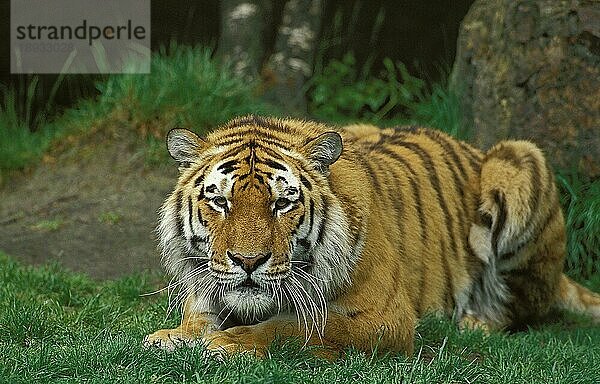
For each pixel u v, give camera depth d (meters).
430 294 10.48
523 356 9.19
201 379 7.47
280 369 7.64
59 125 18.02
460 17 21.08
